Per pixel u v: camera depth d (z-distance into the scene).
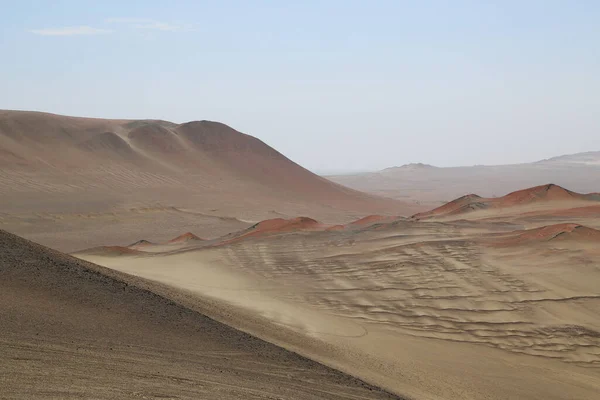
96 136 138.25
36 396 8.59
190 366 13.06
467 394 19.22
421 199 193.75
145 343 14.08
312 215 113.44
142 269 41.97
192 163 142.62
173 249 56.53
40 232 75.31
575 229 41.25
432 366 22.53
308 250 46.75
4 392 8.51
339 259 42.47
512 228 50.47
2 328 12.42
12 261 17.72
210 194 123.25
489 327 29.03
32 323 13.27
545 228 42.97
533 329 28.47
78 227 80.50
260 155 157.00
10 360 10.42
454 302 32.25
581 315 29.48
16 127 128.88
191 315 17.97
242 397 11.19
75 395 9.02
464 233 48.50
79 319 14.61
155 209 98.19
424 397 16.97
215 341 15.93
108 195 107.00
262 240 51.19
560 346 26.84
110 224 84.56
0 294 14.87
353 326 28.25
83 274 18.66
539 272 35.09
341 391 13.98
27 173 109.69
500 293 32.75
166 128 156.75
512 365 24.45
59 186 107.19
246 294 33.66
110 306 16.45
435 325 29.62
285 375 14.30
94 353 12.25
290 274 40.31
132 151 137.75
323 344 21.88
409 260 39.81
